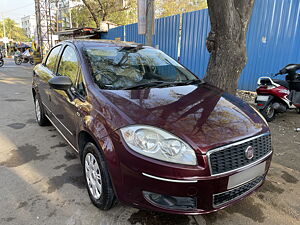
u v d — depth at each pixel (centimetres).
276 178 273
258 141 191
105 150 180
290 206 226
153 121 174
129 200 176
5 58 3406
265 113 456
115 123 180
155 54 324
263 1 585
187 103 212
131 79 258
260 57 615
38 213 207
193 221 204
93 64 255
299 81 454
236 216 212
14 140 365
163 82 270
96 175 208
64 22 2416
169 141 164
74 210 212
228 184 170
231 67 392
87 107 215
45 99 364
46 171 276
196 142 164
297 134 408
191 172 159
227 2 364
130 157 167
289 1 545
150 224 199
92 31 1285
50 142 360
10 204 217
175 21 773
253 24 612
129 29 1019
